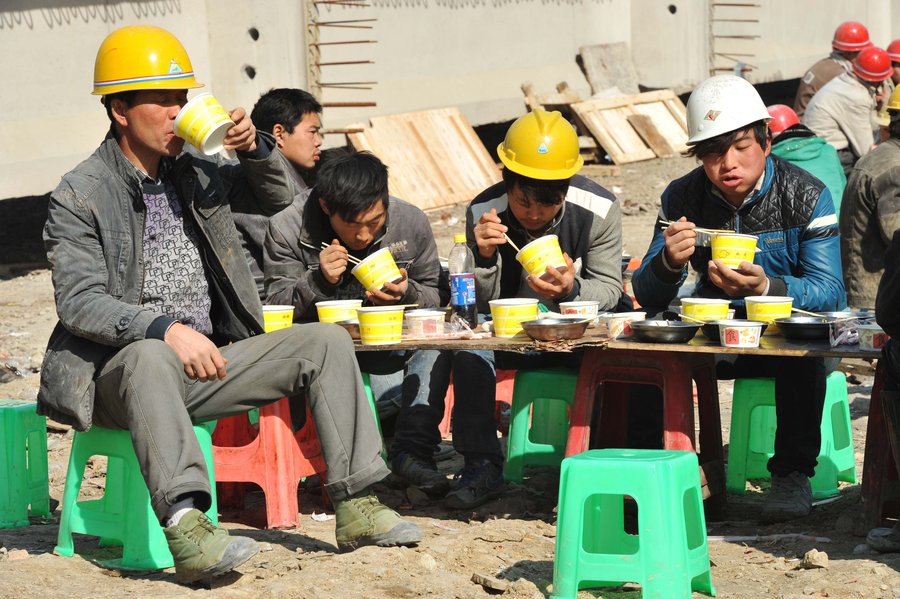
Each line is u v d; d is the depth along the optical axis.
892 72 12.74
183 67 4.29
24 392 7.54
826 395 5.32
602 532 4.25
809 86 12.15
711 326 4.45
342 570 4.12
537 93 17.28
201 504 4.16
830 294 4.86
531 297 5.50
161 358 4.05
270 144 4.60
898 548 4.24
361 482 4.31
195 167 4.52
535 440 5.77
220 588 3.98
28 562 4.30
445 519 4.95
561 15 17.66
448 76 16.05
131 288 4.36
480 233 5.23
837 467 5.43
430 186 14.77
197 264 4.54
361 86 14.92
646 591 3.71
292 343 4.35
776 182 5.04
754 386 5.30
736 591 3.96
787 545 4.48
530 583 3.96
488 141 18.62
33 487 5.12
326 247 5.23
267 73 13.74
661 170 16.52
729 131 4.84
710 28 19.31
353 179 5.03
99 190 4.26
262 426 4.81
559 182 5.14
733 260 4.64
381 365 5.52
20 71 11.47
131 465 4.30
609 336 4.56
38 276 12.09
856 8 21.38
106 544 4.65
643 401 5.10
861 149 11.07
